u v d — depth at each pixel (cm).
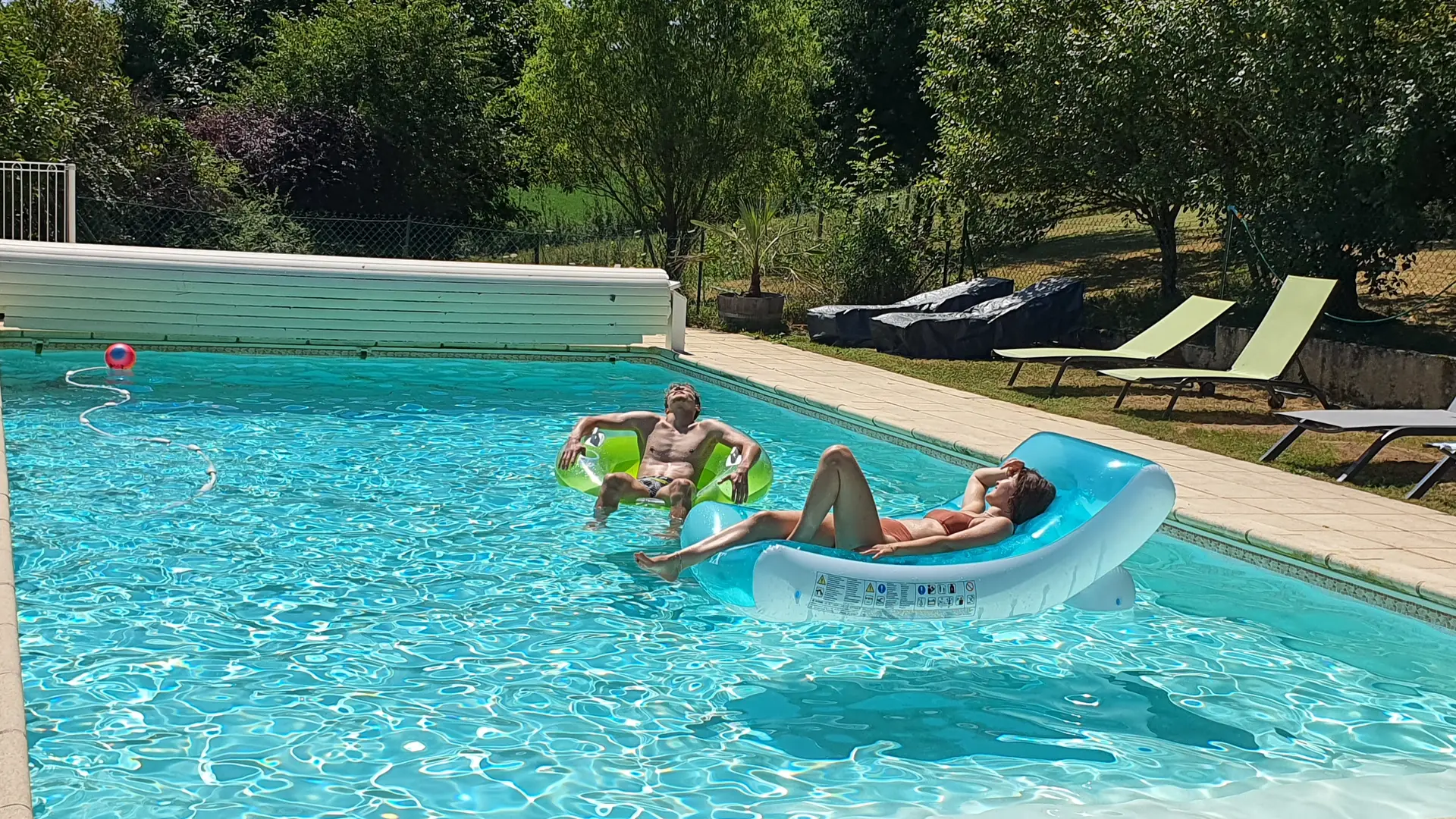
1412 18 1223
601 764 390
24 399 994
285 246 2275
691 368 1307
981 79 1584
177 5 3647
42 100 1909
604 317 1415
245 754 385
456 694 441
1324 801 379
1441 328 1336
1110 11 1506
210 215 2200
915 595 458
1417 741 431
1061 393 1163
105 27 2361
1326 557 599
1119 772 399
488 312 1391
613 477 658
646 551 627
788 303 1788
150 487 718
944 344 1402
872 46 3381
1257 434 956
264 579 560
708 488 656
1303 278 1096
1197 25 1377
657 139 2075
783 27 2105
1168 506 487
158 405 991
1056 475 527
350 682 448
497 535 648
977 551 495
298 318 1349
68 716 407
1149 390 1195
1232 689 479
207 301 1320
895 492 779
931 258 1764
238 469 775
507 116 3038
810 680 473
